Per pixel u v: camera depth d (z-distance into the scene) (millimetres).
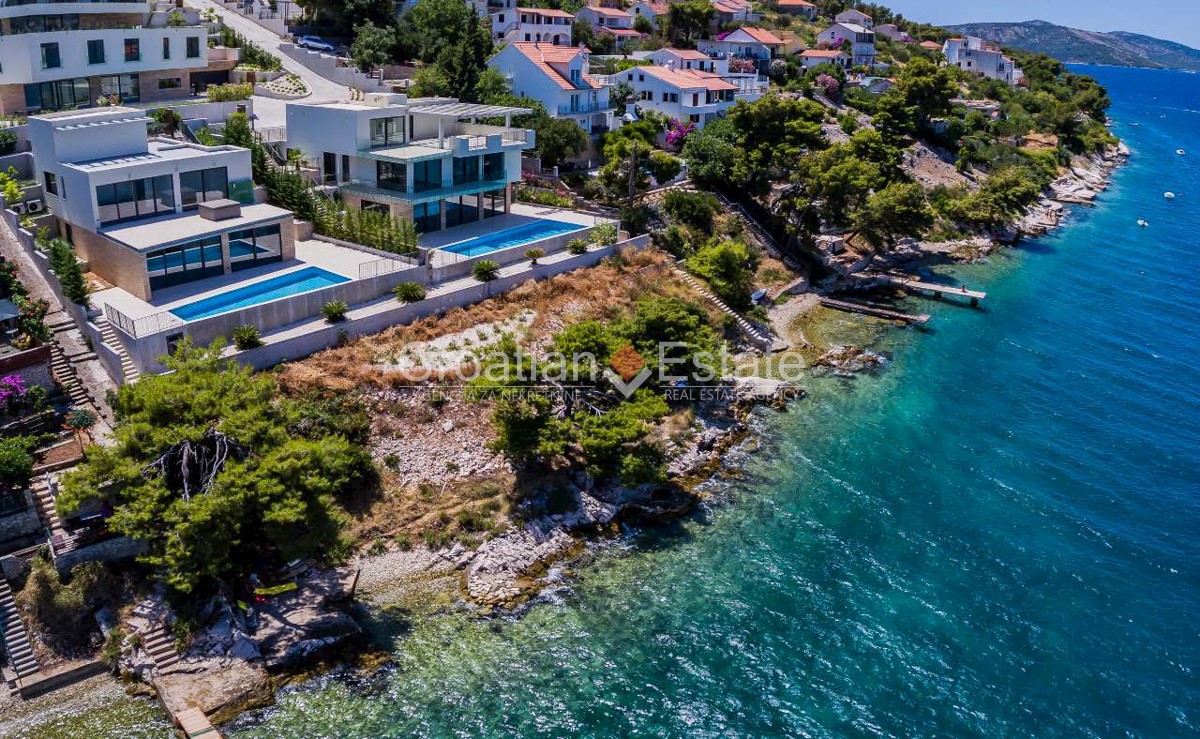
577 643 43844
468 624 44500
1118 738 39906
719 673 42531
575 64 106000
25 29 80812
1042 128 174250
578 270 72438
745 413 66125
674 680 42031
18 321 51438
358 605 44938
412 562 48094
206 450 42531
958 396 71188
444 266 65438
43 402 48219
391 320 59438
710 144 97000
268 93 95188
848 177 89812
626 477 51781
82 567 41719
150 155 63125
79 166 58656
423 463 53031
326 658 41562
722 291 78188
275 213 63406
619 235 79000
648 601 47000
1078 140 173125
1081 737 39906
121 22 88000
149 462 41438
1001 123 162250
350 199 74562
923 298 93375
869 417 67062
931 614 46969
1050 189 144500
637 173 88250
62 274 53156
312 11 123062
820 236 99938
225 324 53156
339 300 59000
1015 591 48938
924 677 42938
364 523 49344
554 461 55375
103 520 43156
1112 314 91312
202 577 42469
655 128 109375
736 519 54219
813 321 84438
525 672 41875
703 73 131125
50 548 42219
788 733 39500
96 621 41375
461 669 41750
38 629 40625
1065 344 82875
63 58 77375
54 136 58656
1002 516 55500
